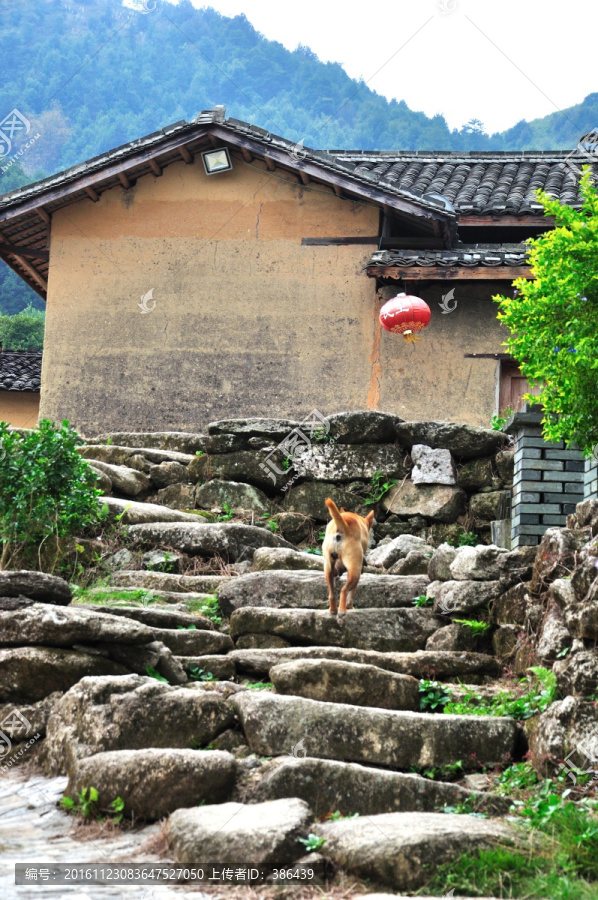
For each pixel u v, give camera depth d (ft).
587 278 18.80
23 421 62.39
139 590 24.77
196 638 21.13
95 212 45.98
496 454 32.37
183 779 14.23
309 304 44.01
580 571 16.84
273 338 43.98
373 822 12.96
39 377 60.29
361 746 16.01
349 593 22.20
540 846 12.58
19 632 18.53
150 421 44.09
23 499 23.56
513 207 41.86
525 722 17.06
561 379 19.61
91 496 25.89
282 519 32.19
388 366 42.93
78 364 44.91
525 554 21.57
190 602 24.75
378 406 42.65
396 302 37.35
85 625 18.31
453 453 32.65
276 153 43.21
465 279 40.55
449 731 16.33
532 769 15.66
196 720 16.21
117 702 16.07
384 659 19.93
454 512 31.63
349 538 21.84
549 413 22.26
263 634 21.93
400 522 31.94
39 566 24.86
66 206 46.19
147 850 13.01
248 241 44.88
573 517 20.99
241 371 43.96
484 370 42.39
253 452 33.63
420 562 26.45
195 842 12.51
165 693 16.40
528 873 12.00
